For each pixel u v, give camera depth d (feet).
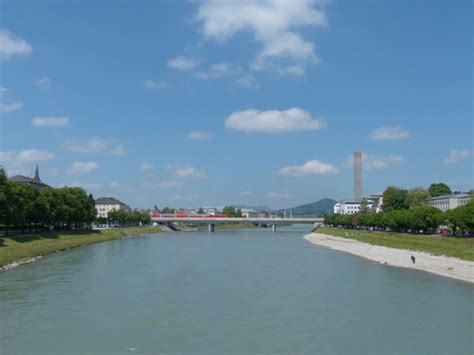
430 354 126.52
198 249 471.62
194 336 143.64
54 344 135.85
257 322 159.22
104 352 128.77
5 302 189.57
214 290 217.97
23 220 422.82
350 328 151.74
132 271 284.41
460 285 231.50
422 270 291.17
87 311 174.50
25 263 326.65
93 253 416.46
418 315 168.55
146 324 156.97
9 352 128.77
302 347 133.08
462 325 154.61
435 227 498.28
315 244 554.05
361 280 248.93
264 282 241.96
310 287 226.58
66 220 555.28
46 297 200.13
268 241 625.00
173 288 222.89
